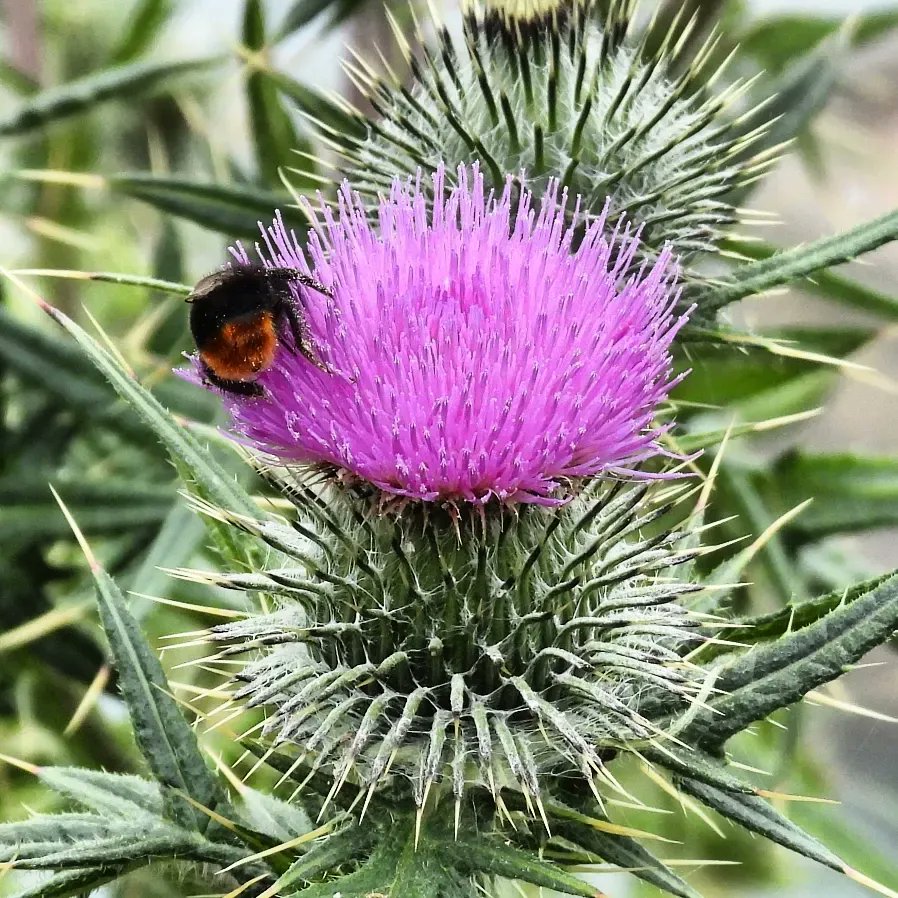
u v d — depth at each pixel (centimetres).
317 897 12
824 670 13
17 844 13
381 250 14
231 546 15
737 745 19
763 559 18
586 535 14
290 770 13
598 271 14
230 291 13
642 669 13
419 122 17
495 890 14
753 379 19
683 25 19
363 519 14
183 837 13
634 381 13
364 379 13
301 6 18
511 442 13
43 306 14
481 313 13
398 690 14
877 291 18
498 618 14
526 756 13
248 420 14
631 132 16
